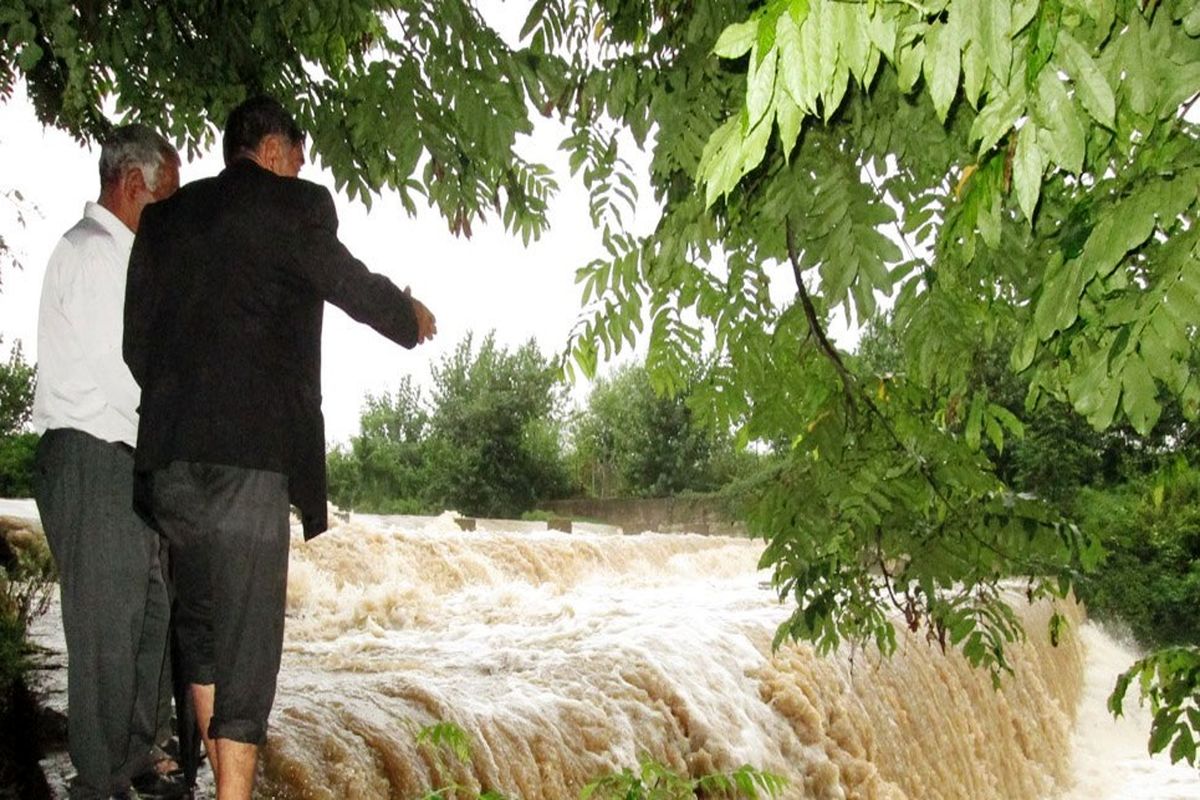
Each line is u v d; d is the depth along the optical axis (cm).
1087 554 333
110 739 329
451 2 320
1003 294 280
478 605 978
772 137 260
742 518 374
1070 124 148
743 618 943
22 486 1341
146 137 353
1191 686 305
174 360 285
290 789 436
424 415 3656
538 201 388
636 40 321
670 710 707
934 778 982
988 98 166
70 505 327
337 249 299
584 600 1052
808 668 877
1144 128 180
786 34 131
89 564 326
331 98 455
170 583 373
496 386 3553
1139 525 2203
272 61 459
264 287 289
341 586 1120
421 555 1270
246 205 293
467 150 368
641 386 3538
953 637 358
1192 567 2177
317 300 303
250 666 279
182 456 276
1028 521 333
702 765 688
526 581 1420
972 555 342
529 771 561
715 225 296
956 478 320
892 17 136
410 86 348
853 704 898
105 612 327
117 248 341
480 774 524
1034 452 1623
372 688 562
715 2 276
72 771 400
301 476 291
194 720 361
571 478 3609
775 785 343
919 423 322
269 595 283
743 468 3294
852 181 253
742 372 320
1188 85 163
